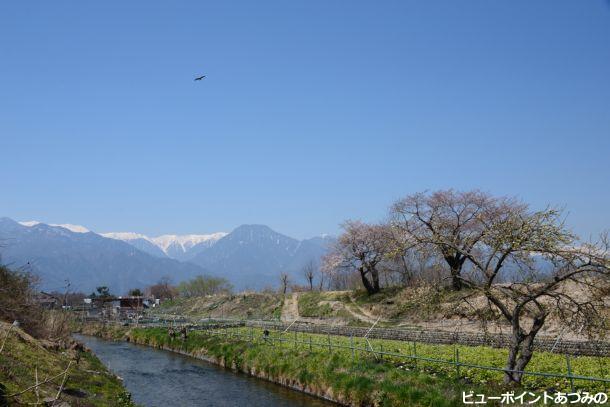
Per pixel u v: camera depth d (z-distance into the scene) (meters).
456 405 21.05
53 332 41.34
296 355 36.53
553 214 20.19
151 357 52.50
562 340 33.09
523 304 20.95
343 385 28.09
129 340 71.06
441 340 41.50
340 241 77.88
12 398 15.88
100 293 143.38
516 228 20.97
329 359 32.28
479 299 45.03
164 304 126.75
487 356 30.97
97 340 72.69
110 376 32.22
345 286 102.44
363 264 74.88
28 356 23.92
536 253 20.61
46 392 19.06
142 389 35.50
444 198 58.28
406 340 45.22
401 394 23.77
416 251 24.70
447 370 26.72
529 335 21.16
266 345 42.78
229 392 33.66
